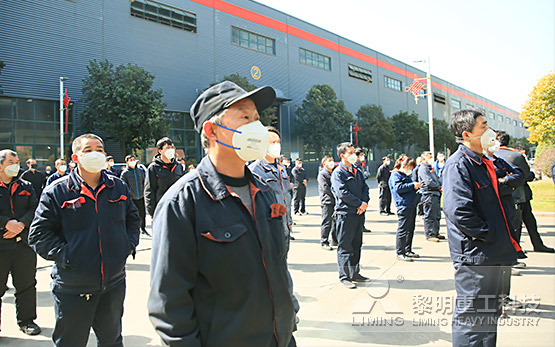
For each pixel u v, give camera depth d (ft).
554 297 10.68
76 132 67.10
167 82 79.71
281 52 104.83
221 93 4.44
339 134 104.73
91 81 64.34
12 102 60.70
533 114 64.28
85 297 7.34
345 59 127.03
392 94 148.15
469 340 7.33
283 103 102.37
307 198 52.06
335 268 16.17
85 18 68.33
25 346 9.75
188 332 3.71
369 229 26.48
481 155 8.07
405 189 16.76
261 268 4.07
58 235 7.73
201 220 3.95
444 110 175.73
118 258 7.80
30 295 10.58
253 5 97.96
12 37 60.39
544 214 27.76
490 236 7.36
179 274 3.83
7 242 10.00
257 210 4.29
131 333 10.48
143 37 76.13
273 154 10.68
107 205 7.93
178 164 16.49
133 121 62.59
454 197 7.69
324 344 8.48
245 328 3.84
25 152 61.67
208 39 87.35
